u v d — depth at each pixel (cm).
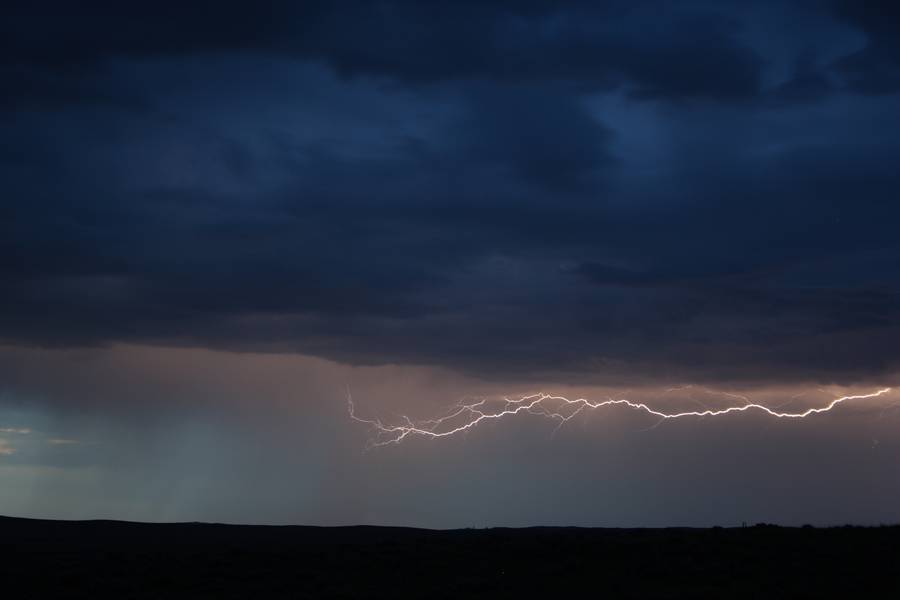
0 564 3453
